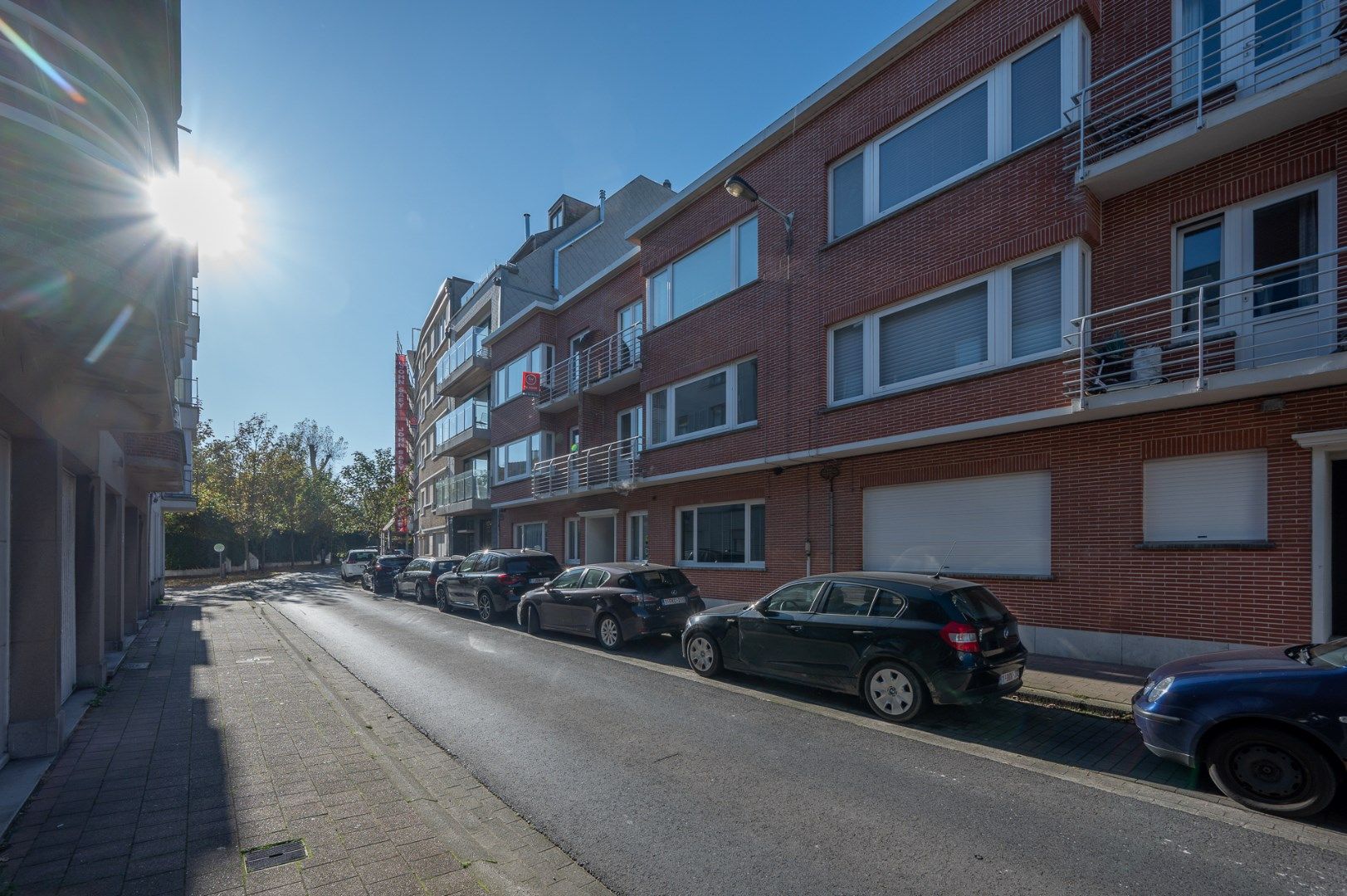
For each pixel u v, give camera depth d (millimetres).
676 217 15227
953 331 9727
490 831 4184
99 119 5430
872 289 10711
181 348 8609
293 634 12656
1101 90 8625
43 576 5535
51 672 5465
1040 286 8805
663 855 3871
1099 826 4180
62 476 6023
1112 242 8562
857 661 6691
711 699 7352
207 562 37000
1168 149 7586
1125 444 8273
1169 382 7473
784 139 12523
